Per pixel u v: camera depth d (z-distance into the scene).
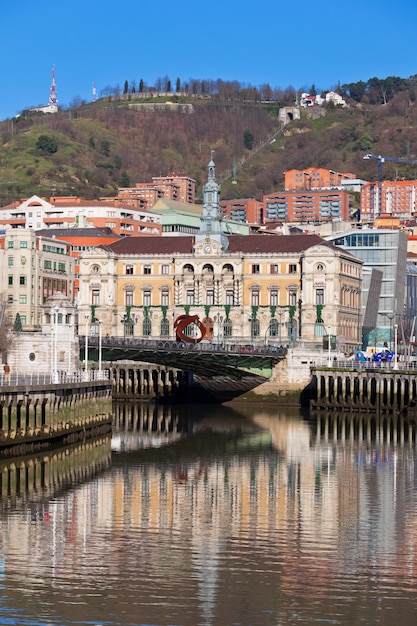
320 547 115.69
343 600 99.25
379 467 172.62
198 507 135.50
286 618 95.06
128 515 129.75
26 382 179.00
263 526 125.00
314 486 152.75
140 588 101.38
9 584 101.75
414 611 97.00
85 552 112.25
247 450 194.00
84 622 93.56
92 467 166.75
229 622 94.00
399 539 119.56
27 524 124.00
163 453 187.25
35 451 171.88
